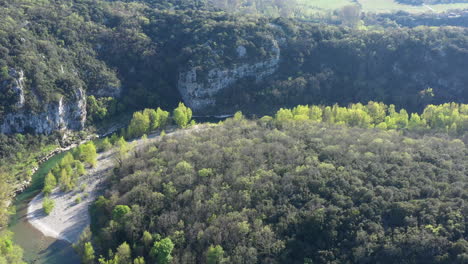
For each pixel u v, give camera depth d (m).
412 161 125.88
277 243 103.56
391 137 149.50
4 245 113.31
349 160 127.94
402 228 100.75
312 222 105.69
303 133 154.12
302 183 118.19
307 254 102.56
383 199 108.69
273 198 116.56
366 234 100.94
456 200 105.88
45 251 123.69
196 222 110.81
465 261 89.31
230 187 121.31
